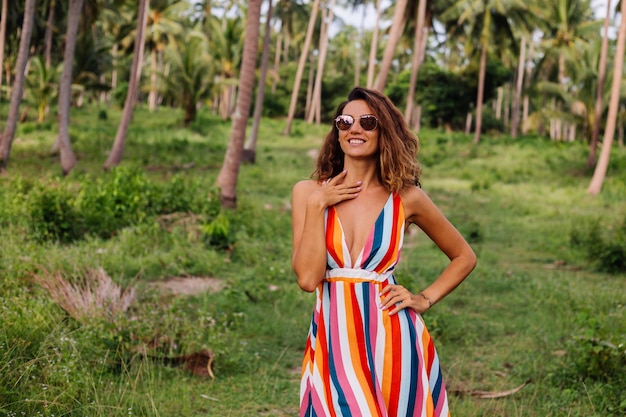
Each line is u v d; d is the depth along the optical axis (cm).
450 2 3644
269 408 456
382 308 260
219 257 935
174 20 4275
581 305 750
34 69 3466
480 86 3453
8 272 664
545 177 2402
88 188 1145
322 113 5731
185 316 573
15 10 3241
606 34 2634
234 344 571
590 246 1089
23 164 1953
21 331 464
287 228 1246
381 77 1577
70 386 398
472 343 625
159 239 988
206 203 1170
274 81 5666
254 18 1384
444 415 268
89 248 881
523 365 555
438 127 4525
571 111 3378
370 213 266
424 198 275
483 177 2328
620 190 2111
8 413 360
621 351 502
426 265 1002
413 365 259
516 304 786
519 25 3606
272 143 3169
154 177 1856
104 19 4125
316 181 282
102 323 516
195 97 3403
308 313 700
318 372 258
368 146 268
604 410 448
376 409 247
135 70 1955
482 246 1247
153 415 409
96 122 3341
